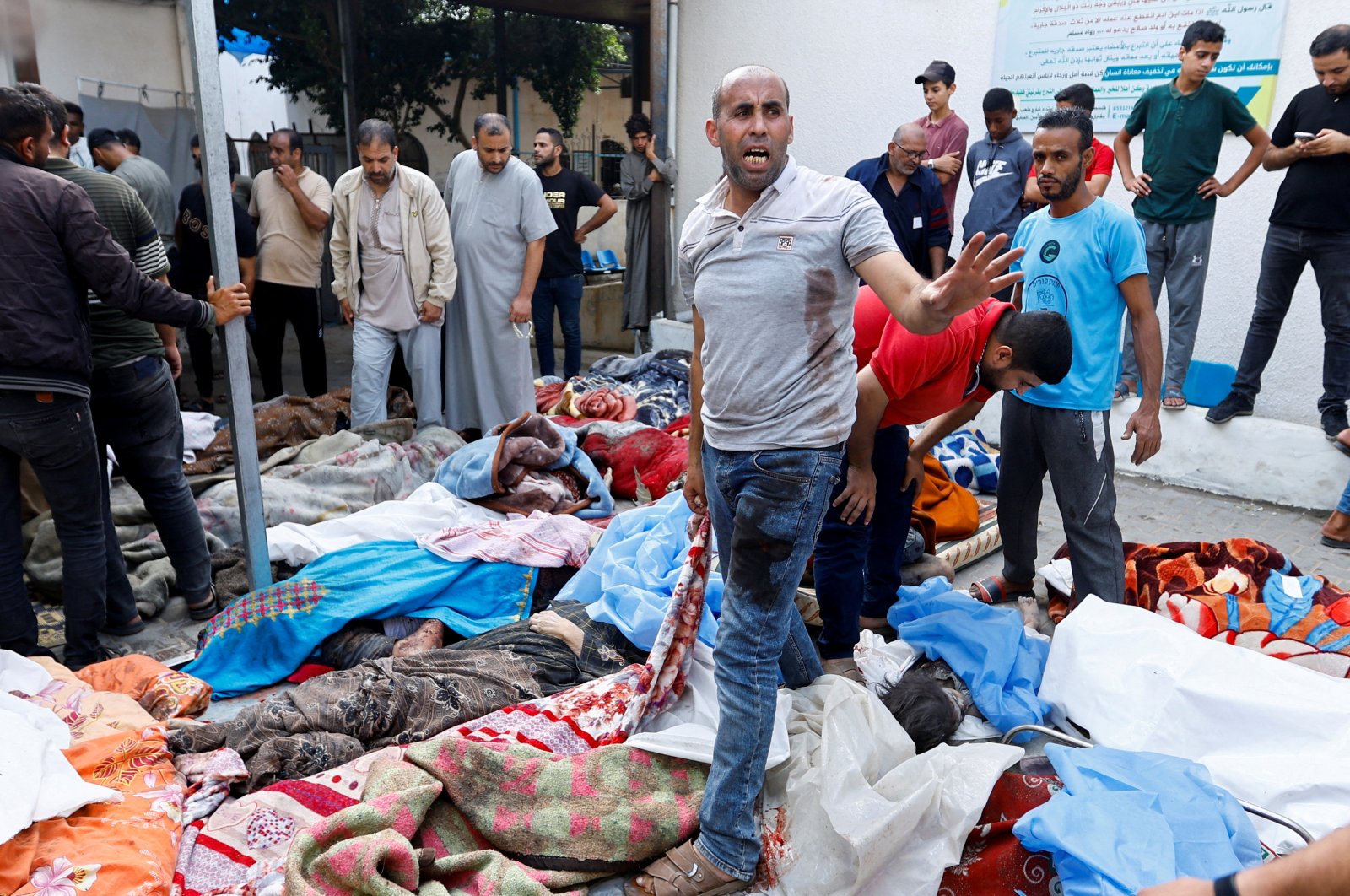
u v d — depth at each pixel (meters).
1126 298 3.47
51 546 4.11
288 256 6.50
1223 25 5.55
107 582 3.72
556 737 2.84
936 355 2.91
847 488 3.16
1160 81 5.79
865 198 2.27
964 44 6.62
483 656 3.28
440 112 13.17
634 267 8.36
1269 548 3.81
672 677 2.92
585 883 2.54
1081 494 3.57
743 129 2.25
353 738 2.92
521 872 2.38
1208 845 2.26
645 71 10.42
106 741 2.72
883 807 2.44
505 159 5.64
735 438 2.42
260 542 3.70
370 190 5.47
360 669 3.17
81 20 7.09
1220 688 2.85
